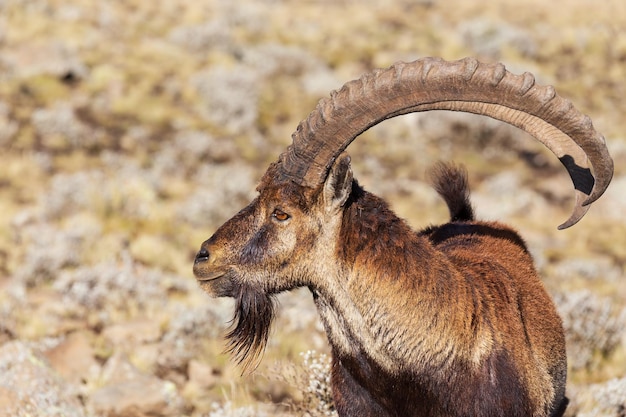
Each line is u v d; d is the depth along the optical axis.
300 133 14.28
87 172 58.62
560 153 14.42
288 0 116.94
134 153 64.69
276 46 89.44
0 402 22.83
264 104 78.56
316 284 14.80
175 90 77.31
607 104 86.12
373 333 14.38
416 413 14.70
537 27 106.31
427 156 72.06
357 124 13.88
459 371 14.43
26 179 56.81
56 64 76.00
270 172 14.94
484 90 13.27
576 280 44.25
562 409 19.28
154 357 28.81
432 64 13.40
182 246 47.06
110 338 30.30
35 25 85.75
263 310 15.13
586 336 30.61
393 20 108.25
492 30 98.69
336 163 14.21
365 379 14.91
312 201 14.45
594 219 61.78
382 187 63.78
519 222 59.03
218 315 31.19
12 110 68.00
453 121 75.44
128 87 76.19
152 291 35.59
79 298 34.28
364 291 14.29
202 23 96.19
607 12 113.62
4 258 41.94
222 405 25.23
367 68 89.75
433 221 57.06
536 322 16.19
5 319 31.72
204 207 53.00
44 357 26.64
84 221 47.97
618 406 23.64
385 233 14.35
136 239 47.53
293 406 21.48
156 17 98.06
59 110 66.56
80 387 26.02
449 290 14.45
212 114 74.25
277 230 14.64
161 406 24.61
